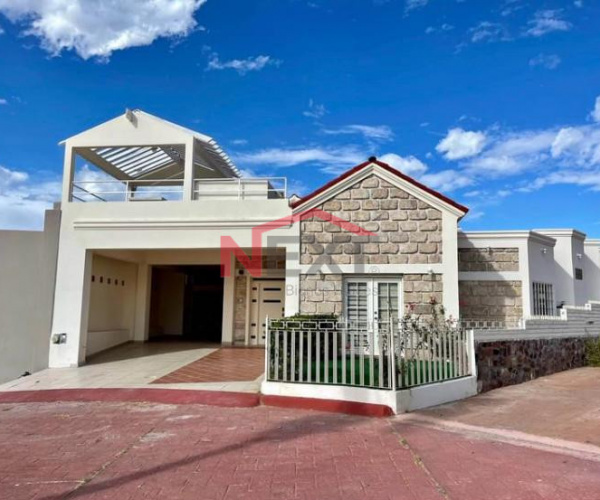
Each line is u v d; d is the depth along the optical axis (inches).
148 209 529.7
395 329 322.0
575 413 308.8
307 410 317.4
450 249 476.1
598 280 721.0
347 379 336.8
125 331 684.7
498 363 410.0
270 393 343.9
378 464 213.2
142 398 358.0
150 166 679.1
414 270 478.9
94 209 534.0
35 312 512.4
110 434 266.2
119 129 558.9
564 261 660.7
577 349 546.3
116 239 526.0
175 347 652.7
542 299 561.3
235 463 214.7
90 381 425.4
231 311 676.1
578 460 219.3
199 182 578.9
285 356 345.4
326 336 336.8
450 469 206.5
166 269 813.9
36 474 203.3
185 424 284.8
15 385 421.7
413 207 486.6
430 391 331.0
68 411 330.0
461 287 533.3
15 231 520.4
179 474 201.6
